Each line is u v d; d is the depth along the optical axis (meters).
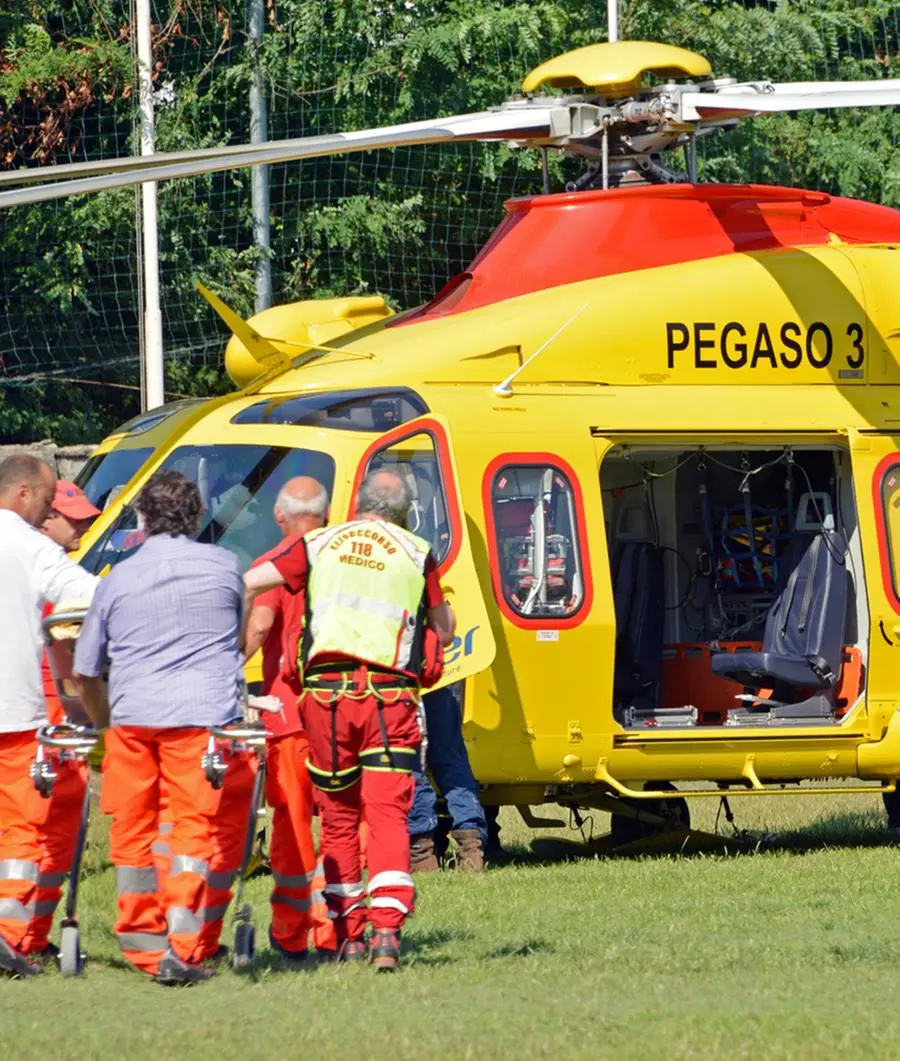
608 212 42.31
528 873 36.69
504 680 38.44
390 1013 22.06
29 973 25.33
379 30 76.19
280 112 76.56
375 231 74.88
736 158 80.62
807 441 41.44
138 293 71.56
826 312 42.09
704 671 43.34
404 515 26.34
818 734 40.72
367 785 25.52
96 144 76.31
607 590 39.25
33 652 25.83
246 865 25.77
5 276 74.19
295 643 26.73
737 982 23.98
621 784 40.31
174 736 24.94
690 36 80.31
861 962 25.55
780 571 42.59
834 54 83.50
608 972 24.84
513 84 77.44
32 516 26.44
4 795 25.73
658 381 40.75
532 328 40.03
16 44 75.75
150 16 71.44
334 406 38.69
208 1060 19.52
